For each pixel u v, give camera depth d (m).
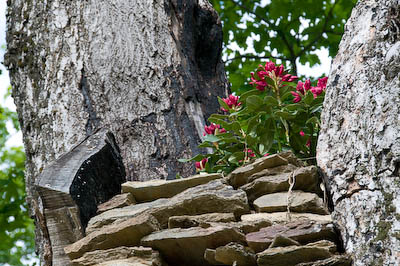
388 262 1.98
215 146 3.16
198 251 2.33
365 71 2.39
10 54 4.04
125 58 3.76
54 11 3.97
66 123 3.58
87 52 3.79
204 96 4.01
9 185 8.11
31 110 3.76
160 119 3.59
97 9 3.93
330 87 2.54
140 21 3.92
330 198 2.40
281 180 2.47
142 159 3.44
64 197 2.58
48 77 3.77
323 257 2.11
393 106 2.20
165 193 2.69
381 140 2.17
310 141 2.91
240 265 2.19
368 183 2.17
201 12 4.29
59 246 2.55
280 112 2.79
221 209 2.42
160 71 3.77
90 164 2.78
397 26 2.41
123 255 2.34
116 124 3.55
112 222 2.55
